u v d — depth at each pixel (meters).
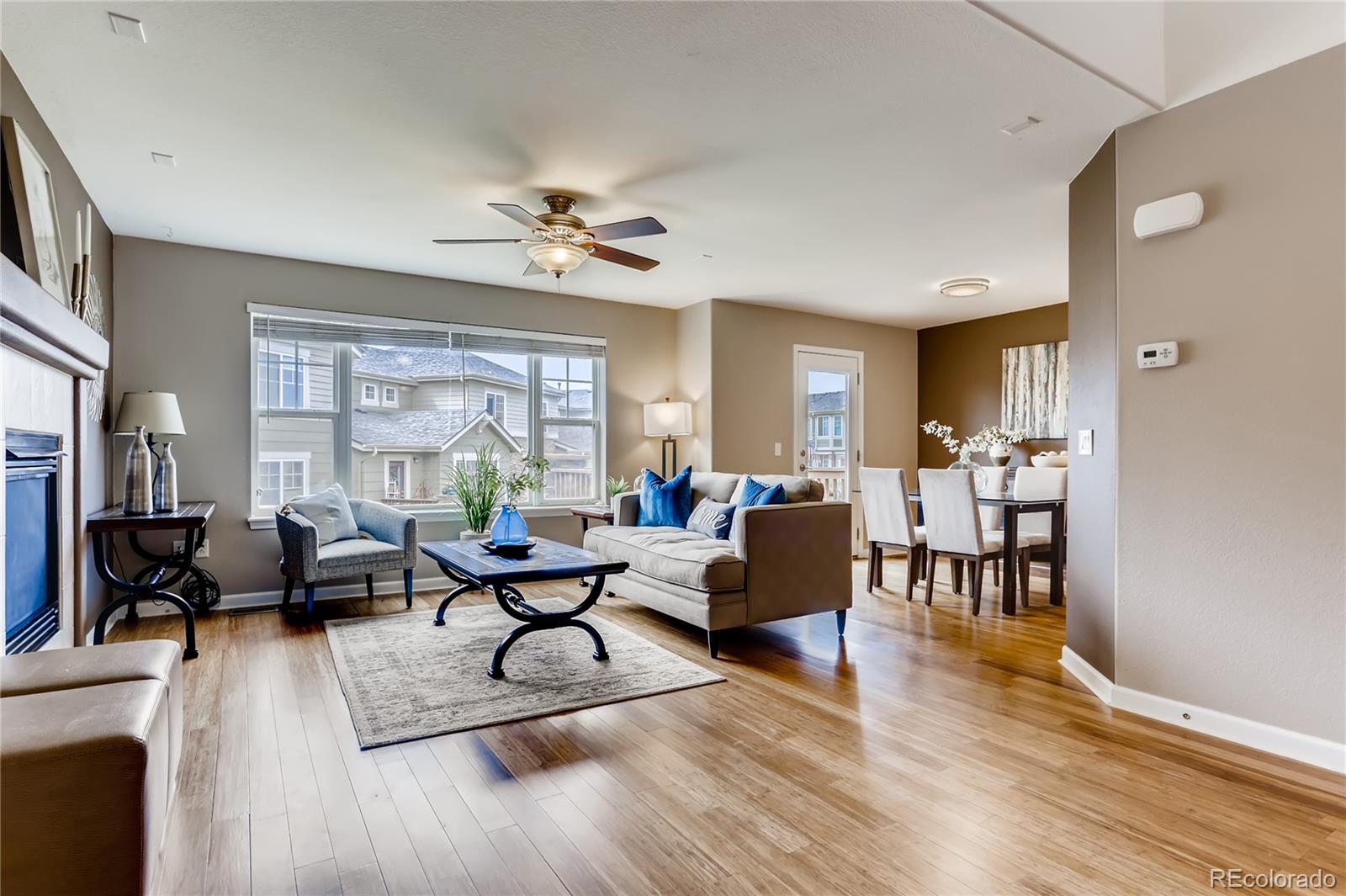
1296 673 2.36
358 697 2.88
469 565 3.28
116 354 4.24
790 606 3.73
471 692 2.95
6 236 2.41
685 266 4.97
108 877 1.31
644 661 3.42
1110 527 2.89
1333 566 2.29
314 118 2.74
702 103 2.63
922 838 1.85
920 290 5.73
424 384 5.34
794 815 1.97
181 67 2.38
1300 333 2.35
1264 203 2.42
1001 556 4.67
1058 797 2.08
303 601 4.75
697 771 2.24
